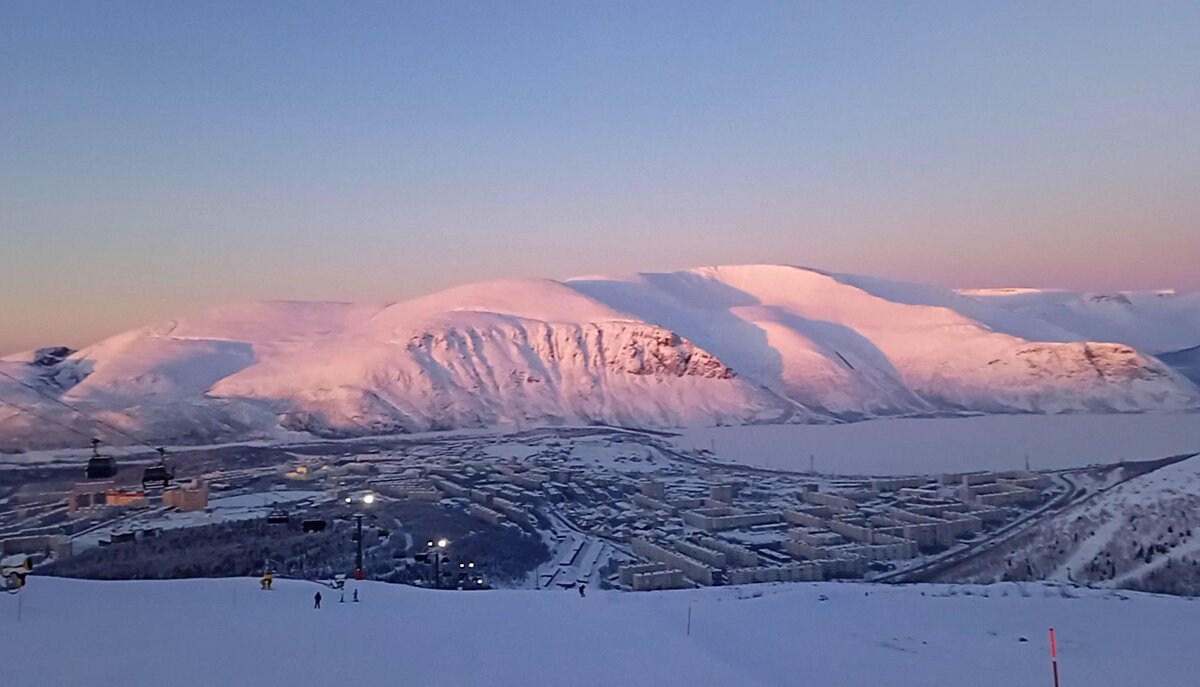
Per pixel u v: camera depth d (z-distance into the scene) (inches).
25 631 955.3
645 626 1040.8
